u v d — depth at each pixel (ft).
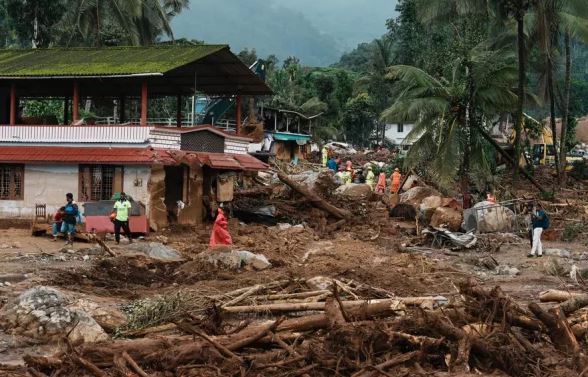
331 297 38.50
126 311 44.21
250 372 31.45
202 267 61.82
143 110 92.63
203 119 155.84
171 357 32.09
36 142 95.55
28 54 108.27
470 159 128.47
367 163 194.39
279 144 187.11
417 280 59.41
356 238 91.20
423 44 230.07
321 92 299.58
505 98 124.16
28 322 38.78
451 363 33.32
